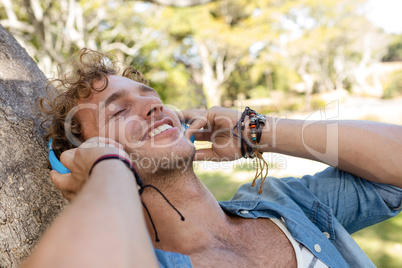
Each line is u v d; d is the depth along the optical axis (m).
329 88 31.81
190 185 1.26
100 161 0.74
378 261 2.78
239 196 1.63
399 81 29.88
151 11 16.97
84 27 11.80
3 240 1.17
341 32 23.62
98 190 0.58
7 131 1.31
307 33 22.55
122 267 0.44
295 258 1.20
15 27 10.45
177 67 20.09
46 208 1.29
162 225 1.19
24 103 1.45
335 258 1.23
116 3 14.12
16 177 1.26
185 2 6.05
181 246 1.16
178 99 19.36
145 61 18.47
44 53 9.73
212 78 23.06
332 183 1.49
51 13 11.31
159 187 1.21
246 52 22.30
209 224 1.22
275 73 31.86
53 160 1.19
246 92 30.88
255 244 1.22
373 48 31.89
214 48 21.94
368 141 1.26
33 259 0.45
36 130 1.42
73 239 0.45
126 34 16.69
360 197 1.42
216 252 1.14
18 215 1.21
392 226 3.44
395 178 1.26
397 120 13.77
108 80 1.38
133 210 0.56
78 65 1.50
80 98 1.35
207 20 18.03
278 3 18.02
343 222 1.45
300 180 1.59
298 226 1.26
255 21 18.47
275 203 1.39
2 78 1.43
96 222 0.49
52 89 1.60
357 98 28.34
